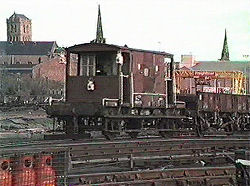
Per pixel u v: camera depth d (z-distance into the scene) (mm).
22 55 162125
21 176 11883
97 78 26531
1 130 45781
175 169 15977
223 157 19969
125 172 15156
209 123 34188
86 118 25906
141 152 19562
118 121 25266
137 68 27000
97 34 134000
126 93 26484
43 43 167375
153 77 28312
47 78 121688
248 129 38250
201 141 22000
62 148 13023
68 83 27453
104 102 24578
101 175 14750
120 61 25797
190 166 17844
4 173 11555
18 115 61719
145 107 26938
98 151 18719
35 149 12500
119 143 19547
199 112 32344
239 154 14922
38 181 12266
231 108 36656
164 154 20188
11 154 11773
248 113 39250
